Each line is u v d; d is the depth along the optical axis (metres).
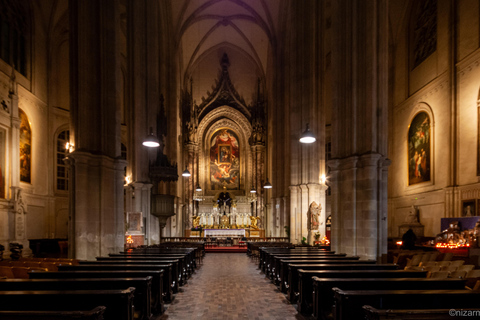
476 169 16.02
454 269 8.93
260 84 38.41
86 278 6.45
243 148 39.00
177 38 28.47
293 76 20.14
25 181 20.83
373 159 11.40
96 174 11.98
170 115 26.66
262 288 10.12
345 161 12.25
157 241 19.92
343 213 12.35
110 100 12.62
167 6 26.16
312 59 19.47
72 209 11.47
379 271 6.80
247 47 37.44
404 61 23.28
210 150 39.03
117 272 6.87
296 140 19.92
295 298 8.31
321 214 18.73
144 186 18.78
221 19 33.31
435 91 19.48
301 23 19.89
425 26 20.97
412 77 22.39
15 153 18.89
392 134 24.48
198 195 36.84
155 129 20.06
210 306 8.04
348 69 12.44
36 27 22.33
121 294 4.77
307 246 15.27
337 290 4.93
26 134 20.97
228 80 38.72
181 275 10.41
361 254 11.55
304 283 7.33
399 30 24.03
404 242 13.42
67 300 4.72
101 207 11.92
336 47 12.84
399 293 4.64
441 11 19.05
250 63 39.09
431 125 19.72
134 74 19.12
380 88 11.85
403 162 23.06
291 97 20.19
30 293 4.66
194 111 36.97
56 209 23.80
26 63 21.45
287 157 23.77
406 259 11.44
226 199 36.38
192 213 35.53
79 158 11.47
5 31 19.23
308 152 19.42
